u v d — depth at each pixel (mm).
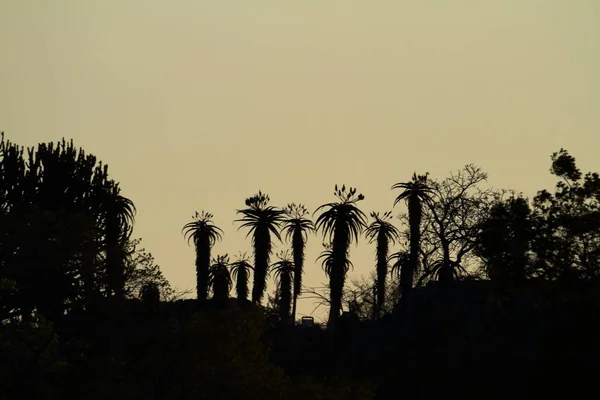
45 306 117500
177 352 124688
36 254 116062
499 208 163125
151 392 123625
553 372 155375
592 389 150375
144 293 130500
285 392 137125
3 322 126125
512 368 179875
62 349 114438
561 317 170875
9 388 108500
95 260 120062
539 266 156000
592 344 150375
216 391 125875
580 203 156500
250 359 134125
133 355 121688
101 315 116438
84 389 109938
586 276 152375
